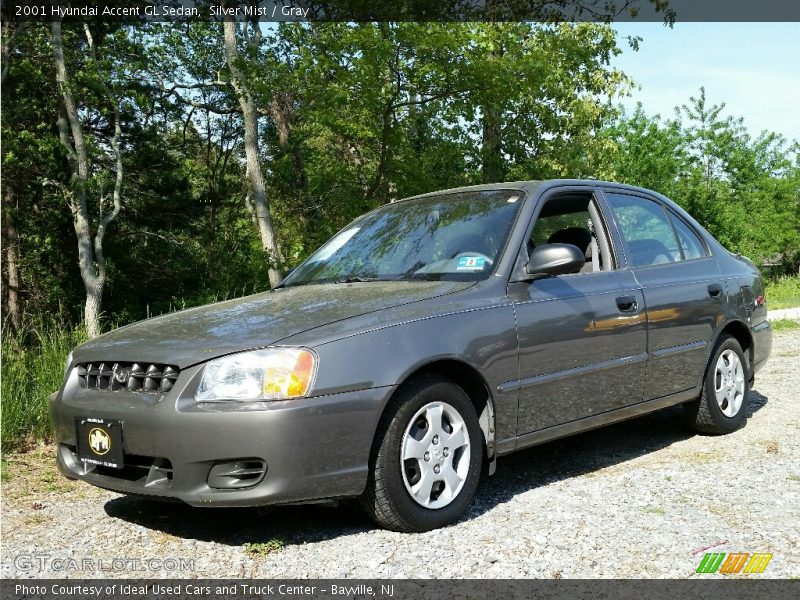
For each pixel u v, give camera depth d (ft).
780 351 32.14
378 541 11.59
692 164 102.42
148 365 11.60
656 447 17.20
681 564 10.52
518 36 44.34
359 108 42.68
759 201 109.40
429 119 49.73
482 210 15.01
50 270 89.20
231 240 102.37
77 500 14.44
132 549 11.73
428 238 14.90
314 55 40.88
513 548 11.20
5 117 68.49
